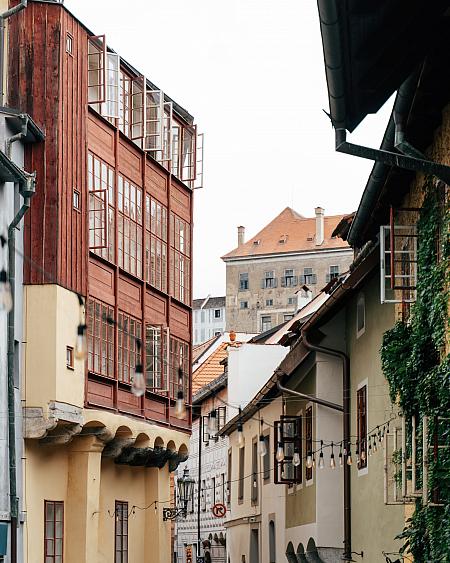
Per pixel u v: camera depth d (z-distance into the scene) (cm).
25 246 2870
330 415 2872
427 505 1802
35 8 2950
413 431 1839
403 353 2047
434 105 1781
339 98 1516
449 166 1697
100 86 3103
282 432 3148
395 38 1495
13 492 2628
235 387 4797
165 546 3700
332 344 2803
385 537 2316
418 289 1958
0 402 2619
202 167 3853
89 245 3041
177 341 3669
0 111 2772
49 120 2919
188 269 3794
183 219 3759
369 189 2047
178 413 1831
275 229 13862
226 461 5178
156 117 3488
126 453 3362
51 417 2797
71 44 3006
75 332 2925
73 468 3042
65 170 2933
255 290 13675
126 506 3494
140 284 3378
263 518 3941
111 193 3200
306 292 7488
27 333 2834
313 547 3020
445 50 1562
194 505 6028
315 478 2906
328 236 13712
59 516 3002
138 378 1577
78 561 2989
